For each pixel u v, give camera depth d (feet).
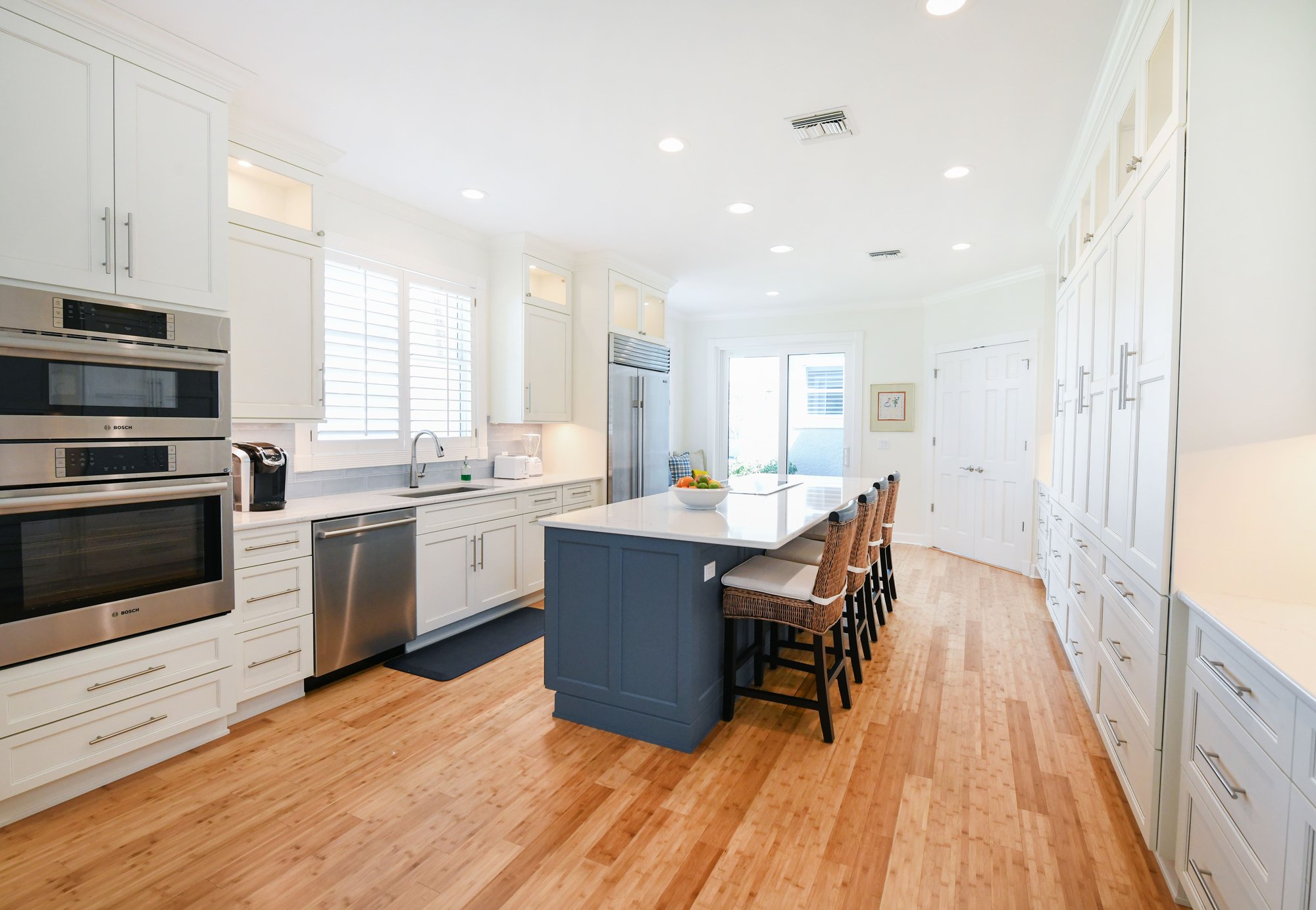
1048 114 8.71
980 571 17.69
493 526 12.70
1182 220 5.32
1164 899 5.43
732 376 24.58
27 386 6.30
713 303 22.15
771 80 7.93
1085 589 9.05
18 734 6.28
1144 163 6.27
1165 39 5.94
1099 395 8.08
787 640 11.25
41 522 6.41
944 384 20.27
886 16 6.66
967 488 19.33
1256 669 4.17
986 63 7.53
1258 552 5.28
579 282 16.14
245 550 8.38
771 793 6.98
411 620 10.85
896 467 21.57
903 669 10.62
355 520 9.84
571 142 9.73
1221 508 5.32
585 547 8.41
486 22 6.82
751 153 10.04
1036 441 16.84
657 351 18.25
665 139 9.57
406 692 9.57
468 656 11.02
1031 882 5.62
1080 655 9.45
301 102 8.57
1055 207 12.07
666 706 7.95
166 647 7.42
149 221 7.16
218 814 6.53
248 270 9.08
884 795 6.95
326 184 11.07
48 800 6.61
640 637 8.08
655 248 15.47
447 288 13.71
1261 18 5.16
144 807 6.63
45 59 6.36
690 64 7.60
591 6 6.55
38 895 5.39
